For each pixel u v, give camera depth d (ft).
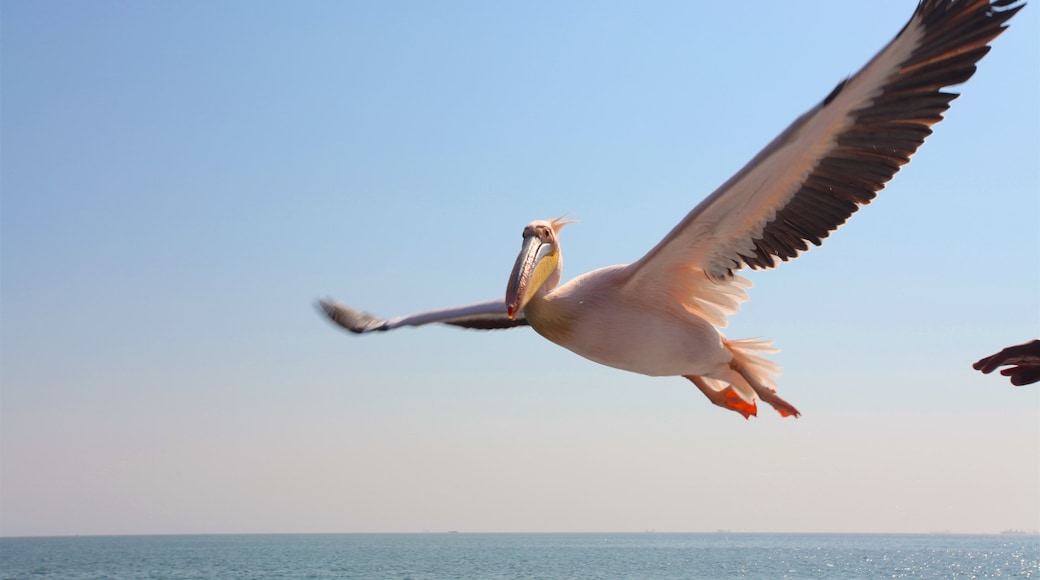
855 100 17.42
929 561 345.51
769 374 22.07
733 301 21.39
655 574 238.68
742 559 354.95
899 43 16.62
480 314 27.53
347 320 29.81
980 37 16.39
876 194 17.97
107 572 260.01
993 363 11.66
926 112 17.07
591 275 21.72
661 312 21.25
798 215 19.19
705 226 19.92
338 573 245.45
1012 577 236.22
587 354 21.71
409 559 350.64
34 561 350.64
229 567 287.48
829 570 268.21
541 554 413.39
